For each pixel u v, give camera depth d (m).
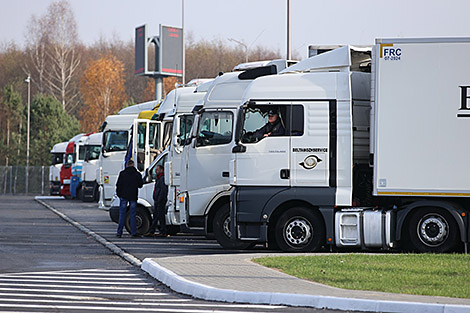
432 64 45.38
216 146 52.25
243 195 47.75
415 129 45.47
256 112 47.88
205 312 28.45
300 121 47.28
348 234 46.41
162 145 71.38
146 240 59.91
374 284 32.38
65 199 157.50
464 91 45.12
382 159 45.72
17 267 42.53
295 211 47.50
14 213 103.00
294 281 33.75
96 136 135.00
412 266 37.91
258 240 47.84
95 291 33.81
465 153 45.06
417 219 45.69
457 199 45.62
